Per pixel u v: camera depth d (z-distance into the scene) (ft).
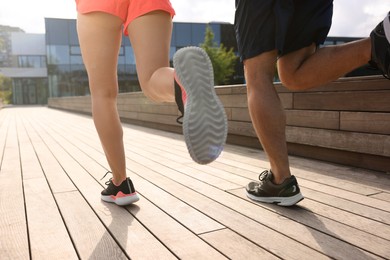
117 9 5.14
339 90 9.29
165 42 4.99
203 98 3.75
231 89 13.89
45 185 7.93
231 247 4.45
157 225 5.25
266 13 5.32
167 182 7.98
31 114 47.24
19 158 11.82
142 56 4.87
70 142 16.22
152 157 11.68
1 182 8.27
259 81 5.65
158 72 4.31
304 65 5.39
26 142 16.28
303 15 5.36
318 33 5.54
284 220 5.33
